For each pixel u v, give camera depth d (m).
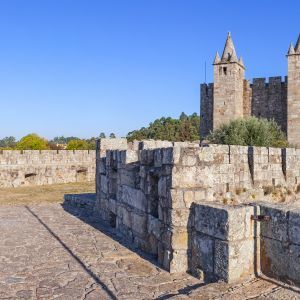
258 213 7.87
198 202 8.56
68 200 20.47
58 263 9.51
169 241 8.87
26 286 7.91
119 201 13.27
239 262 7.61
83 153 37.44
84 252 10.53
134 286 7.88
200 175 8.91
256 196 18.47
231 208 7.67
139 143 18.44
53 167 35.03
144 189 10.80
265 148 19.12
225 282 7.48
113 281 8.19
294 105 52.47
